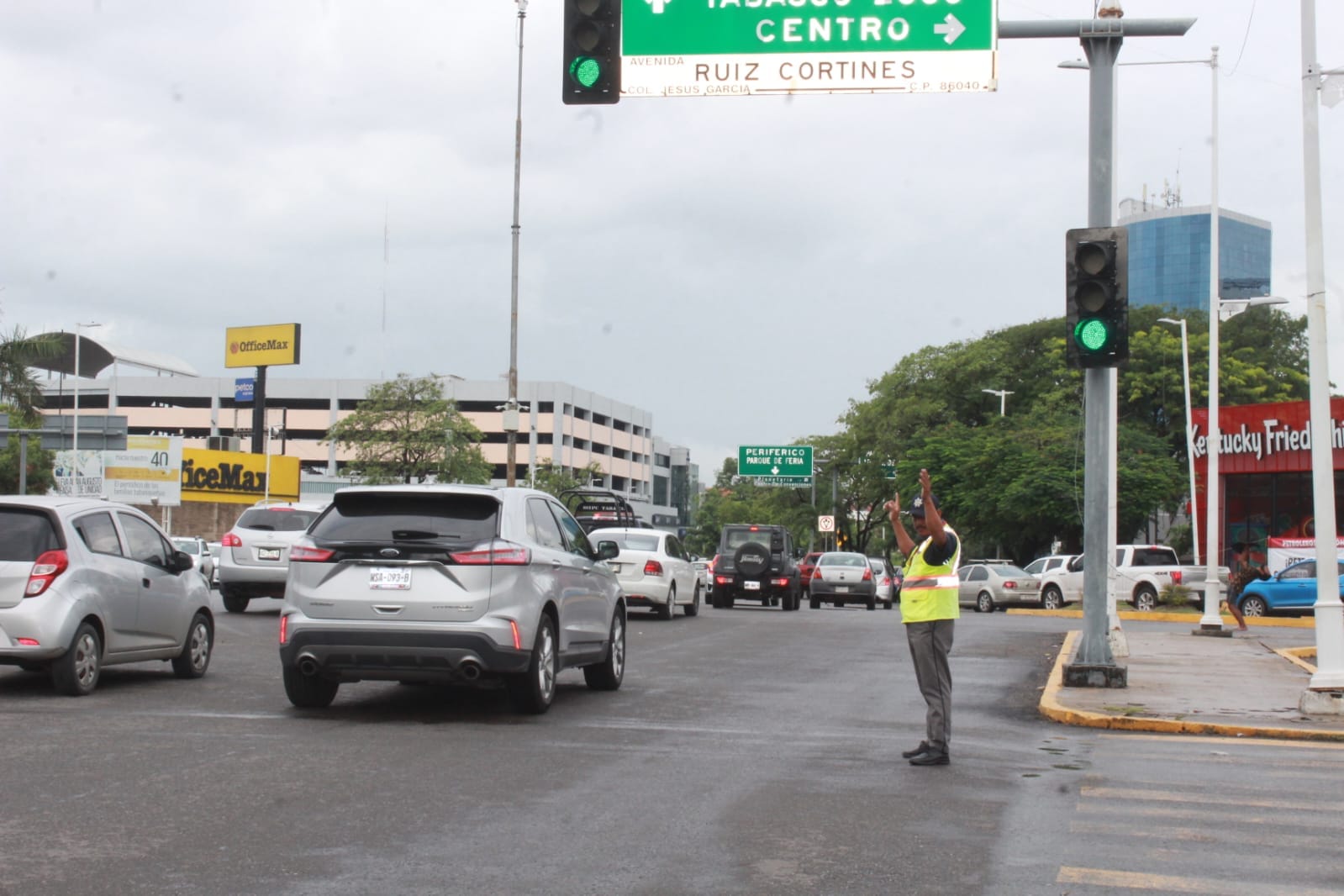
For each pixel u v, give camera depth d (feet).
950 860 20.07
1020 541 189.57
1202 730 35.37
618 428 410.72
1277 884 18.84
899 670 50.47
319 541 34.78
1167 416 197.16
